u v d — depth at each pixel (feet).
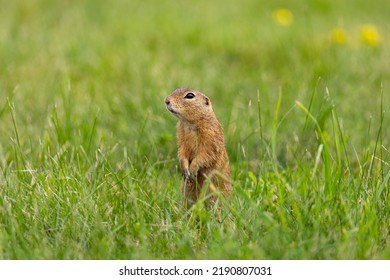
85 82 69.82
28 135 53.16
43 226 39.14
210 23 95.71
